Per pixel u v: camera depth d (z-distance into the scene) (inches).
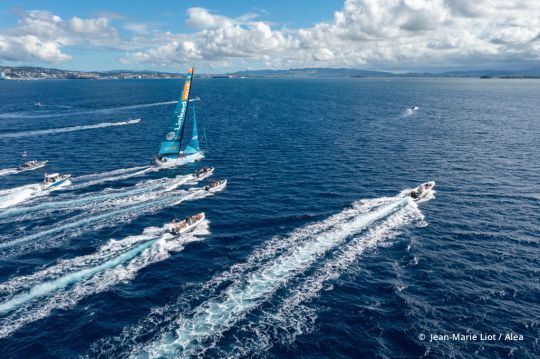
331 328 1467.8
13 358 1327.5
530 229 2256.4
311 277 1777.8
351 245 2060.8
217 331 1441.9
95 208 2564.0
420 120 6314.0
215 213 2507.4
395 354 1354.6
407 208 2534.5
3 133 5162.4
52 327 1467.8
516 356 1341.0
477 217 2417.6
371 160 3767.2
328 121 6240.2
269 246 2055.9
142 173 3341.5
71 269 1835.6
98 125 5841.5
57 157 3900.1
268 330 1451.8
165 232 2202.3
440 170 3395.7
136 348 1363.2
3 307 1565.0
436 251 2014.0
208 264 1887.3
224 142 4643.2
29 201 2672.2
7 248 2025.1
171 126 3644.2
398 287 1715.1
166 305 1584.6
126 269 1843.0
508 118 6510.8
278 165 3634.4
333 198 2753.4
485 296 1660.9
